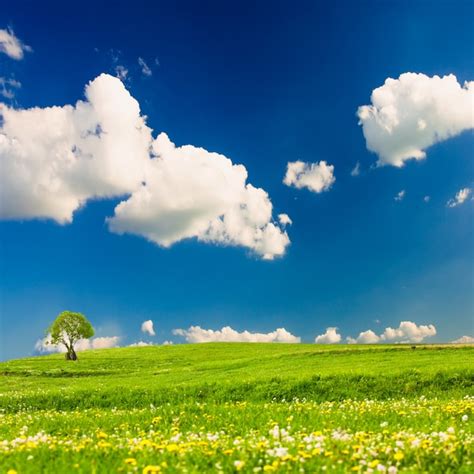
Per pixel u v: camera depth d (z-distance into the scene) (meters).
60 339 82.31
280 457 7.93
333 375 31.58
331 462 7.81
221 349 90.06
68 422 15.65
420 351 49.44
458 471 7.42
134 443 10.25
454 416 14.08
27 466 7.98
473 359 39.69
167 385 32.59
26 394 31.38
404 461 7.87
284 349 85.38
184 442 10.35
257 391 29.89
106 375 53.91
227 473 7.64
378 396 28.53
